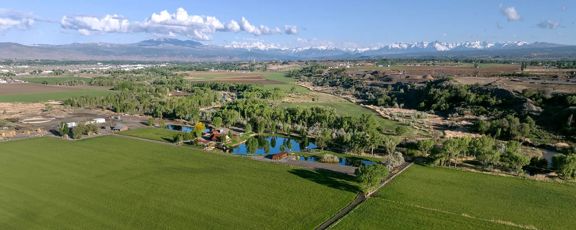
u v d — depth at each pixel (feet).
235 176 412.57
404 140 565.53
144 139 579.07
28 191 366.63
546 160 454.40
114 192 366.43
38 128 641.40
